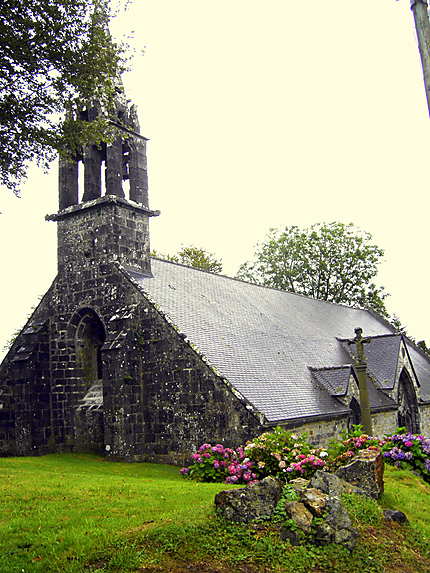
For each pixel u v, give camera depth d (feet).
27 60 42.19
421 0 20.90
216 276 90.99
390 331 129.49
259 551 24.99
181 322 64.64
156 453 61.36
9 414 73.46
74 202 75.92
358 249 161.07
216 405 57.52
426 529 30.45
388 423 85.71
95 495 36.81
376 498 33.32
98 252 70.54
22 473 47.83
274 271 165.48
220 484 44.73
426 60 20.29
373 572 24.08
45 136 46.26
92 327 73.31
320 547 25.44
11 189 48.06
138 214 74.02
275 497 28.73
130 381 62.54
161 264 79.71
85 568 23.79
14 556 25.21
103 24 47.16
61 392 71.20
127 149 76.95
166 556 24.63
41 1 41.55
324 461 42.32
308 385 71.72
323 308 116.78
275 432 50.55
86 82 46.65
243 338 72.33
